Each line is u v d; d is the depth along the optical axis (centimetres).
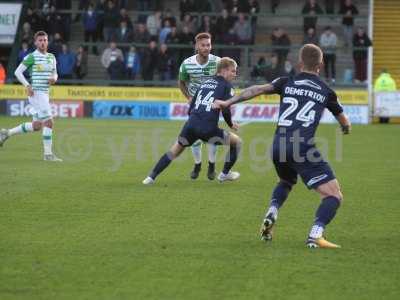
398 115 8962
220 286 2173
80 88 9044
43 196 3591
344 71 9725
